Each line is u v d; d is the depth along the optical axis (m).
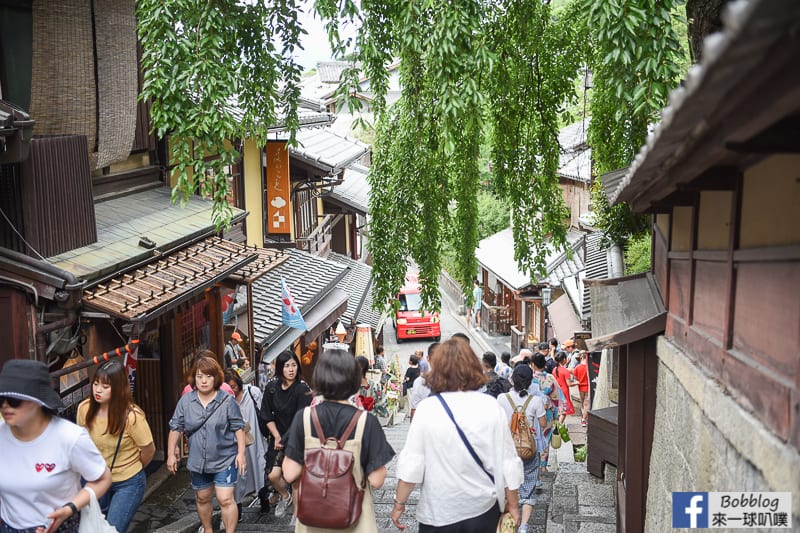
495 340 35.56
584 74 12.60
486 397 4.63
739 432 3.22
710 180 3.64
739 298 3.57
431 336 38.59
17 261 6.76
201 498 6.89
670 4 7.28
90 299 7.15
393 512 4.72
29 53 8.62
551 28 12.18
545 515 8.33
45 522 4.05
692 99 2.21
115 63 9.72
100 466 4.16
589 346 6.09
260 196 18.95
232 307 13.21
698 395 4.12
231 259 10.12
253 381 13.49
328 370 4.63
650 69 7.20
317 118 19.20
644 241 14.16
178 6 7.96
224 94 8.05
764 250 3.06
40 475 4.00
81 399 7.89
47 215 7.54
